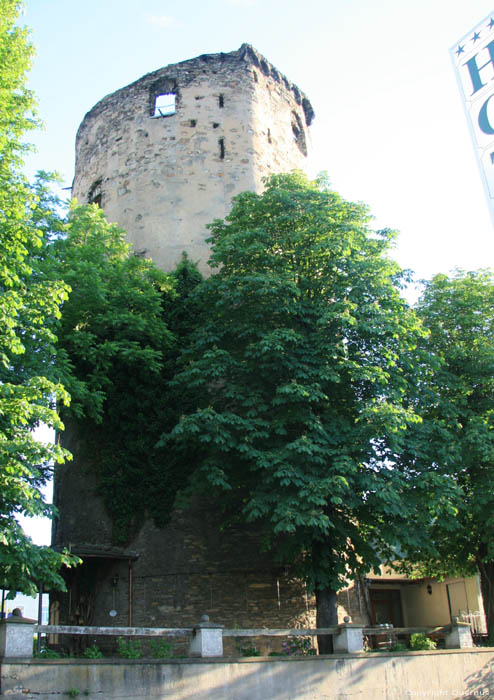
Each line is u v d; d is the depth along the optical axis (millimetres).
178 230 24922
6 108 14031
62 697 10422
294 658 12992
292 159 29000
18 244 12305
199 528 19625
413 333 17672
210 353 16625
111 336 19375
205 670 11898
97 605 19016
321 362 16250
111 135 27812
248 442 15727
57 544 20406
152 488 19719
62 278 17172
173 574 19125
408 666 14508
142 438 20125
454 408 18188
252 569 19266
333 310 16328
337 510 16172
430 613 26375
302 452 15148
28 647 10438
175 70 27750
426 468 16406
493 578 18859
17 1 14719
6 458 11148
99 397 15906
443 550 19891
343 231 17953
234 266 18734
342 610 20422
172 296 21266
